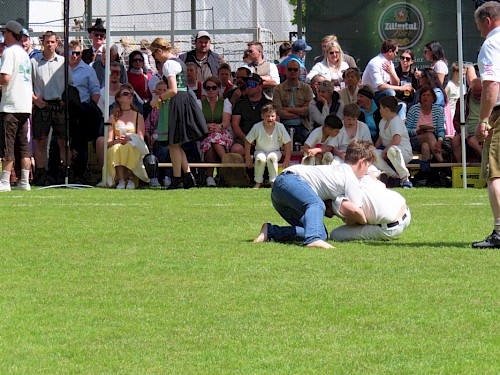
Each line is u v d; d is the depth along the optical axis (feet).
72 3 127.24
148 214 58.70
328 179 46.19
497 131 43.75
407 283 35.99
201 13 131.54
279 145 81.46
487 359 26.20
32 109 82.28
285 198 45.96
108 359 26.30
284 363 25.81
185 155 79.66
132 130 80.74
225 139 83.56
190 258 41.65
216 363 25.88
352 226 47.52
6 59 72.79
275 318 30.71
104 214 58.54
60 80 82.17
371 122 84.64
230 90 85.25
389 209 46.73
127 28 129.39
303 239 46.98
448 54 97.91
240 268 39.17
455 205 64.80
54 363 25.94
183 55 91.30
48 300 33.37
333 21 98.32
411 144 85.40
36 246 45.34
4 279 37.09
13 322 30.30
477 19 44.80
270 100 84.94
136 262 40.75
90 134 84.94
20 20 103.60
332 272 38.22
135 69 89.92
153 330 29.35
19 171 82.69
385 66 87.92
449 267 39.29
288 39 135.74
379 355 26.53
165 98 77.10
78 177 85.76
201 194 73.20
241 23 132.98
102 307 32.35
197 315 31.17
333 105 85.20
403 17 97.55
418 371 25.05
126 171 80.79
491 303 32.60
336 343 27.78
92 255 42.65
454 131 88.74
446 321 30.19
